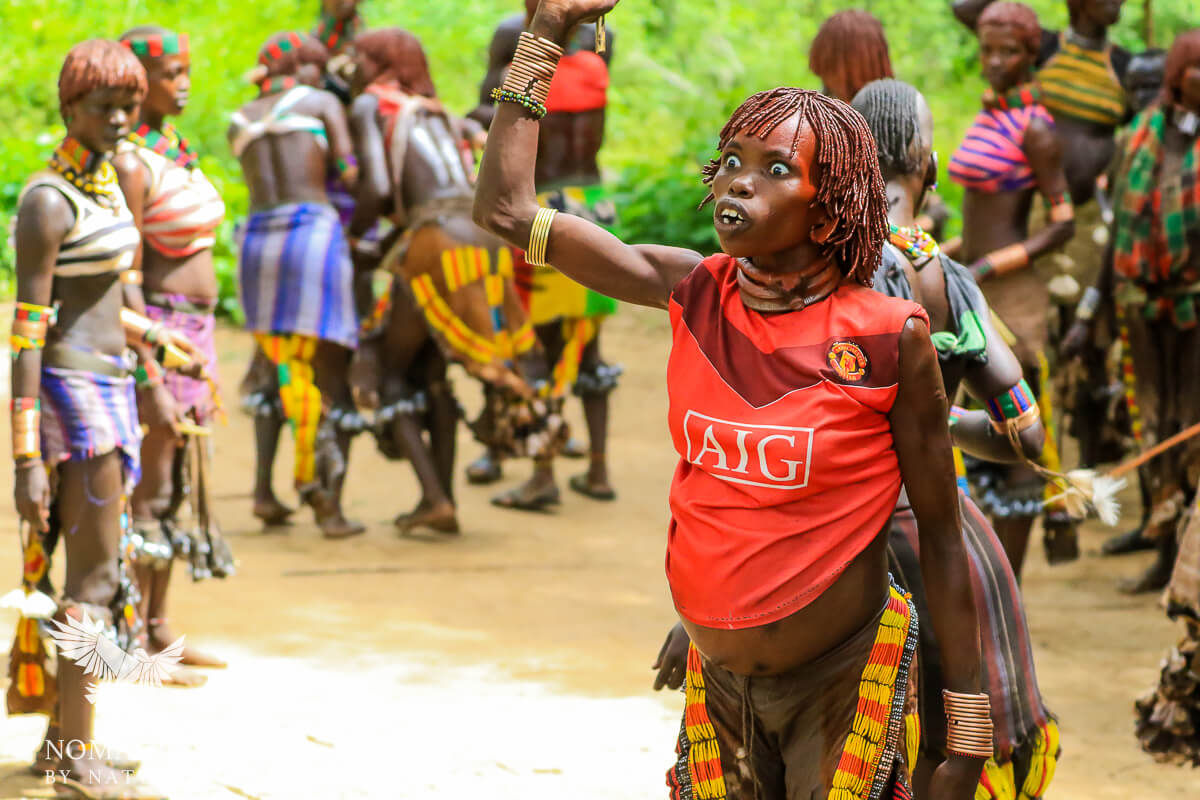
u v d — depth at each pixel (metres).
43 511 4.63
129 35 5.90
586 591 7.53
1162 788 5.09
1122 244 7.21
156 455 5.85
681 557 3.06
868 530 2.95
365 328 8.45
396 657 6.37
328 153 8.12
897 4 21.00
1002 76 6.60
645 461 10.48
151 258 5.86
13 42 17.62
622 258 3.20
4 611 6.62
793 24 21.69
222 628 6.67
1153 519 7.33
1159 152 7.09
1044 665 6.40
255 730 5.41
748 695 3.12
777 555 2.94
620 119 20.17
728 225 2.87
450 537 8.51
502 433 8.82
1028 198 6.71
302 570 7.71
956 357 3.80
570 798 4.86
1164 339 7.25
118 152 5.59
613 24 21.31
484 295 8.11
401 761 5.15
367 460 10.41
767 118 2.86
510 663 6.34
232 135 8.04
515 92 3.21
